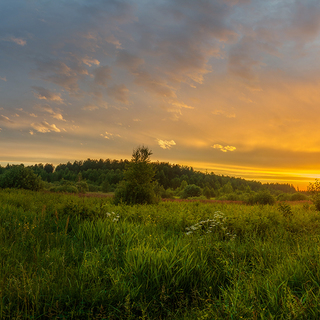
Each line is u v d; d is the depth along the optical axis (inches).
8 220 243.3
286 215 316.5
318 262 130.1
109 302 104.6
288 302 92.5
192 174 6028.5
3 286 106.8
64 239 197.3
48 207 333.7
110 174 4414.4
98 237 205.3
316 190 489.7
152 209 380.5
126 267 132.2
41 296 105.7
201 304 108.7
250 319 84.4
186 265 129.9
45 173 5108.3
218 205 524.1
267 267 142.4
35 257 144.9
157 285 120.5
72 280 119.1
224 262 138.6
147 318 97.3
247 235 223.0
